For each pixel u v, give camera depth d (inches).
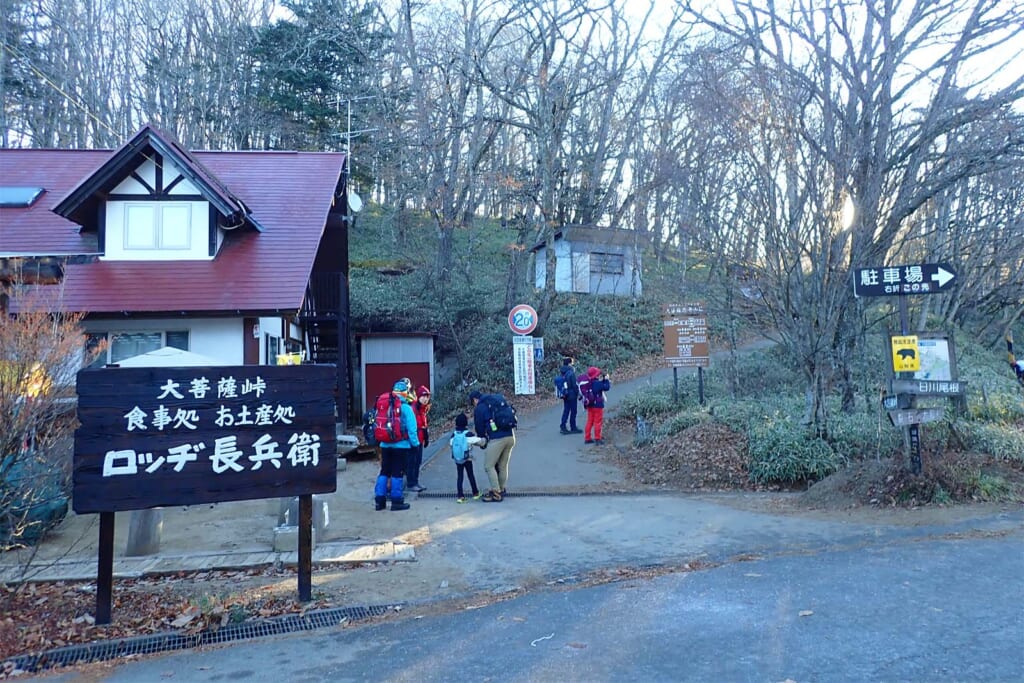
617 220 1087.0
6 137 1199.6
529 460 550.0
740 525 339.0
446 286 1079.0
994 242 526.3
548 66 956.0
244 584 266.7
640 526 342.3
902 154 438.9
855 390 573.0
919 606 218.2
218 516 388.5
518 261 1027.3
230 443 236.2
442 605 242.1
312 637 217.2
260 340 600.7
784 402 586.6
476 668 186.1
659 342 1051.9
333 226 820.0
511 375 914.1
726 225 454.9
